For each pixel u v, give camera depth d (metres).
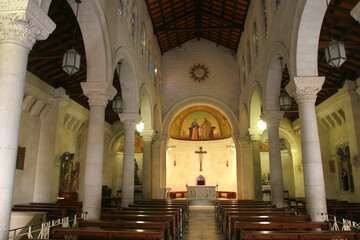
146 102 19.50
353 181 17.47
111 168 26.14
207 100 25.48
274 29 13.08
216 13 21.67
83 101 19.62
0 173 5.38
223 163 33.22
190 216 19.20
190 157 33.84
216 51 26.33
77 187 20.44
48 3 6.73
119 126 26.67
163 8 20.27
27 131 15.00
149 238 6.50
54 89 16.31
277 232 6.16
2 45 5.84
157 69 23.66
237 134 24.61
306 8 9.62
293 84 10.28
